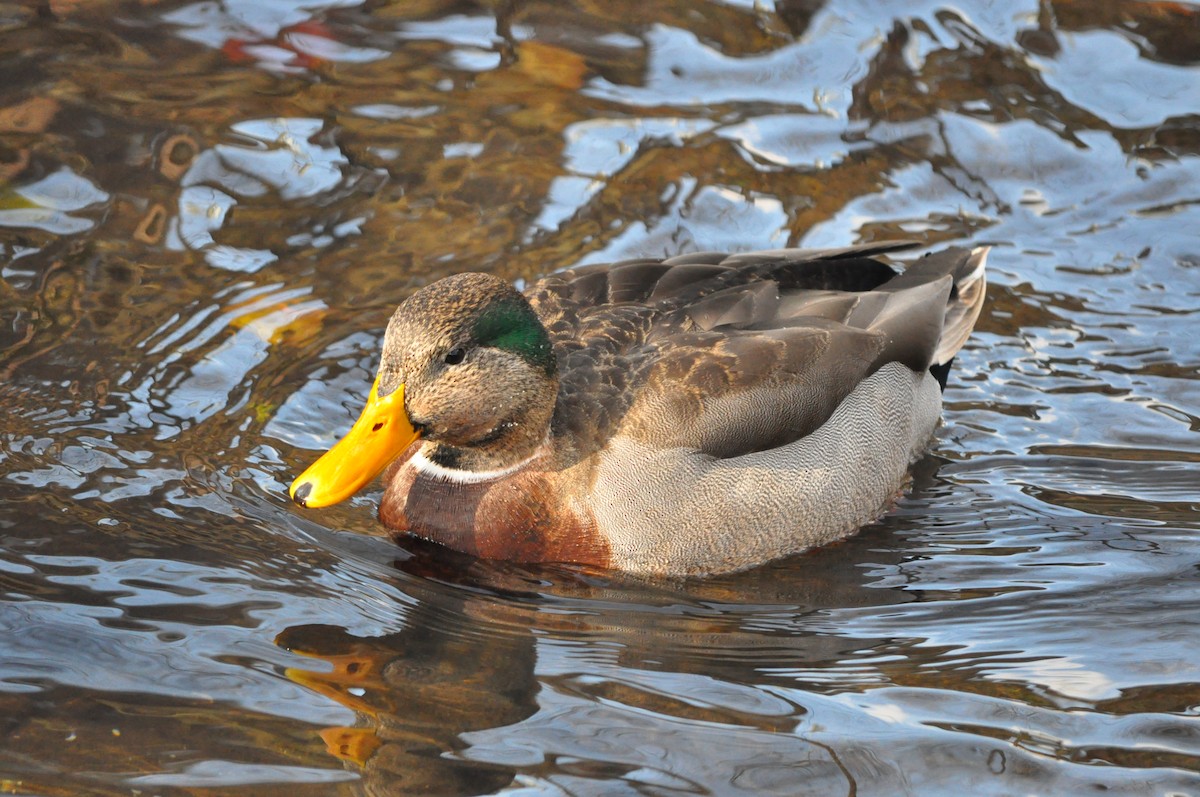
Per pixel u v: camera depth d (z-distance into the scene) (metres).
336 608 9.70
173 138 14.55
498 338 10.19
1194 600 10.28
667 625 9.95
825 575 10.82
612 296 11.43
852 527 11.45
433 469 10.78
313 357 12.32
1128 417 12.57
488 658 9.31
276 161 14.42
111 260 13.06
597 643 9.62
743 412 10.71
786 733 8.64
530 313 10.36
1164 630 9.90
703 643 9.71
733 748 8.46
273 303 12.83
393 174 14.41
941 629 9.99
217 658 9.00
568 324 11.08
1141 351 13.26
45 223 13.36
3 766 7.88
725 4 17.22
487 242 13.68
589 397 10.62
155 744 8.15
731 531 10.71
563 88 15.73
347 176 14.34
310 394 11.95
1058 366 13.13
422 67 15.87
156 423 11.41
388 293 13.03
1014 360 13.21
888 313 11.85
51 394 11.52
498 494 10.56
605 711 8.78
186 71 15.52
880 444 11.55
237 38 16.09
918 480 11.97
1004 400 12.80
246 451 11.26
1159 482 11.83
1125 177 15.14
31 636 9.03
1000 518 11.46
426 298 10.11
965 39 16.84
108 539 10.10
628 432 10.50
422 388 10.06
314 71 15.68
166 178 14.08
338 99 15.30
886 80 16.17
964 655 9.62
